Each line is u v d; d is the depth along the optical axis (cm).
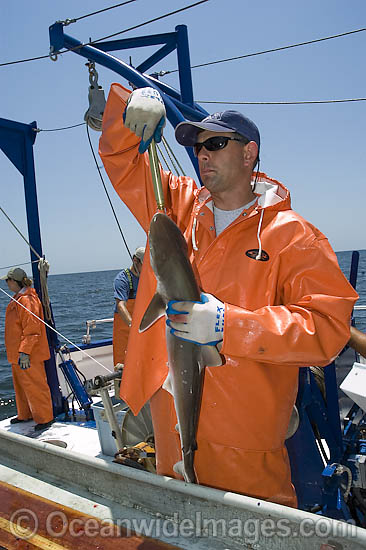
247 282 188
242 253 192
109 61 458
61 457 187
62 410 597
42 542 152
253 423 186
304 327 160
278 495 192
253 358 160
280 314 162
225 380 187
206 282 196
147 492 164
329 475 246
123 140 230
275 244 186
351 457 297
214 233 209
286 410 194
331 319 164
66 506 170
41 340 557
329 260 177
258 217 194
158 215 176
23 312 546
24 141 591
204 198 222
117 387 355
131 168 235
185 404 173
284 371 192
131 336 213
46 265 589
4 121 568
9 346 565
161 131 211
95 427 529
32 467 200
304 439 265
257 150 202
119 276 562
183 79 512
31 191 595
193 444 175
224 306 164
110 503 171
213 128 188
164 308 174
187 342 171
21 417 574
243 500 143
